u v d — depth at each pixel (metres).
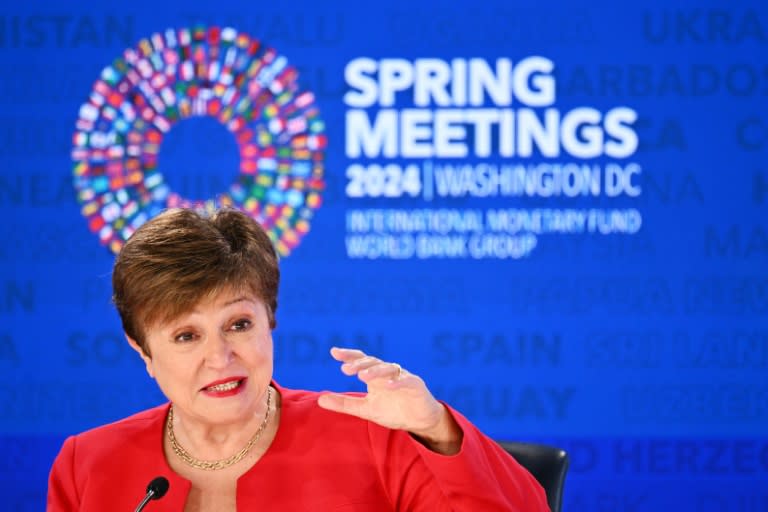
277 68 12.18
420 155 12.20
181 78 12.15
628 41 12.16
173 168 12.14
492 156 12.19
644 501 12.36
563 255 12.23
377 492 4.91
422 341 12.30
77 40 12.18
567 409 12.32
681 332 12.27
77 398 12.31
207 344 4.59
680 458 12.34
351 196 12.22
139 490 4.96
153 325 4.60
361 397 5.11
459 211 12.21
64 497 5.15
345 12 12.20
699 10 12.16
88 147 12.19
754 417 12.30
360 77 12.20
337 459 4.97
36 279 12.24
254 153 12.16
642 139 12.17
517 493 4.72
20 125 12.18
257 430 5.07
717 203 12.20
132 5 12.18
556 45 12.15
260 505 4.82
